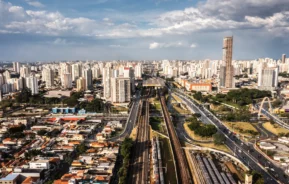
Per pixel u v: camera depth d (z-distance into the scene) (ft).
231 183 633.61
